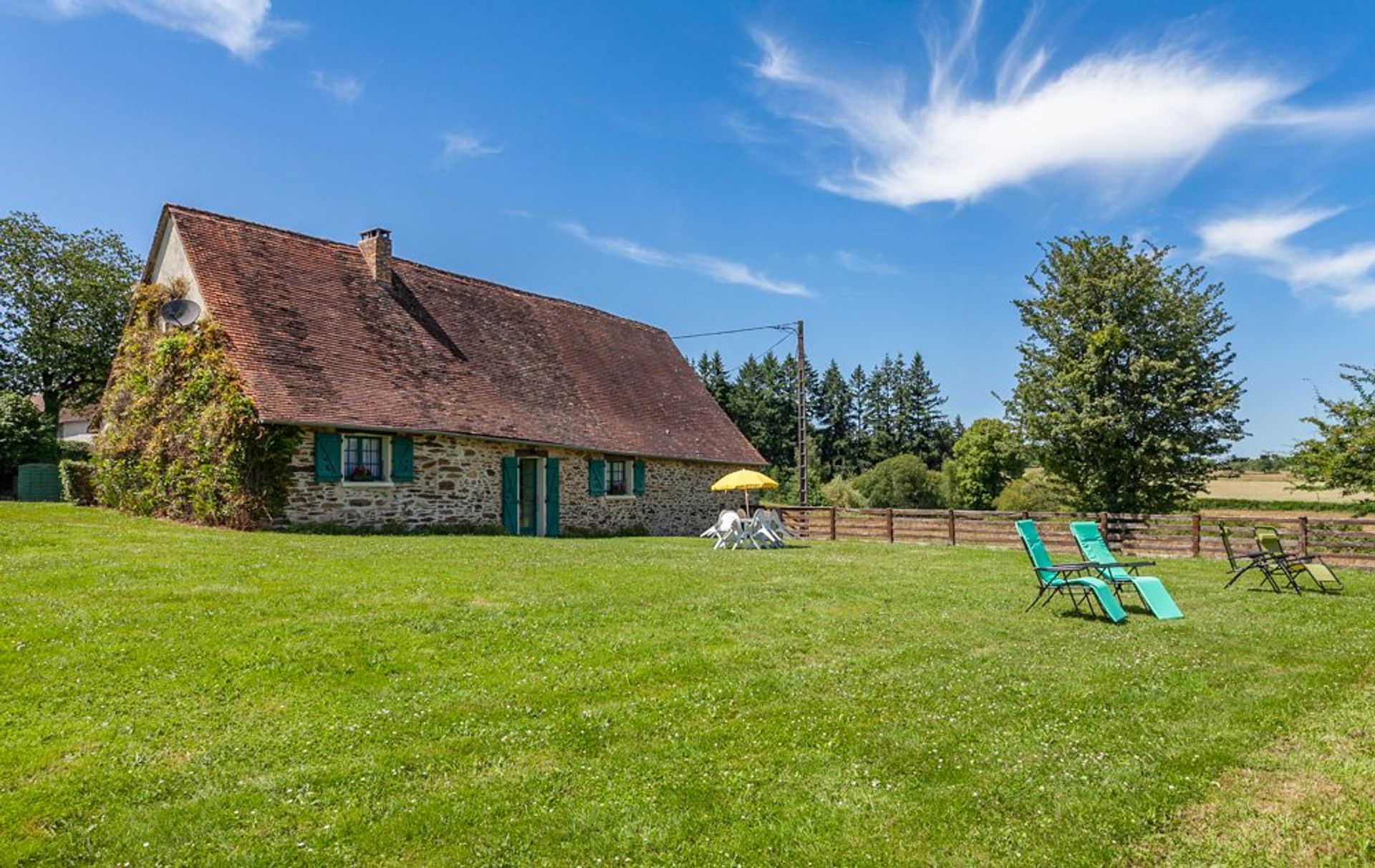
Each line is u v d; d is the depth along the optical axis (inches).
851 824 176.4
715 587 448.5
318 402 650.8
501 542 639.1
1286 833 168.2
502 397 826.8
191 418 651.5
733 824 177.8
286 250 771.4
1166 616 396.5
